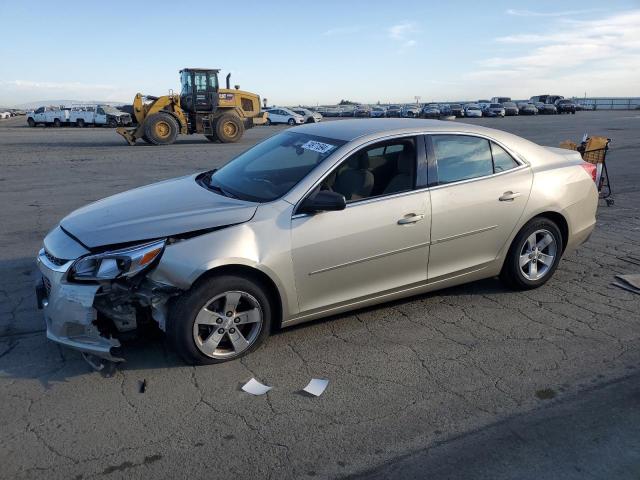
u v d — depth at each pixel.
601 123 34.88
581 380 3.72
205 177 5.06
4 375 3.73
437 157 4.62
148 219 3.87
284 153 4.70
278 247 3.87
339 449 3.02
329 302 4.21
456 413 3.36
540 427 3.22
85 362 3.91
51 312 3.64
